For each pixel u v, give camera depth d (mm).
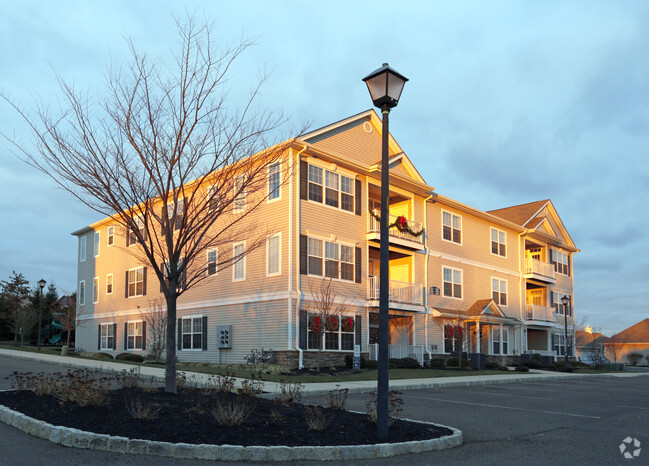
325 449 7672
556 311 42469
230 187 12781
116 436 7578
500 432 10141
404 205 29547
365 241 26219
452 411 12844
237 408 8984
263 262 23812
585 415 12703
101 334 34625
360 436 8562
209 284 26422
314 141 24266
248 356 23750
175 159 11641
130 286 32375
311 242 23625
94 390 9672
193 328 26969
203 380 15812
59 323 44219
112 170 11242
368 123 27203
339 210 25078
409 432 9016
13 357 23375
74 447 7477
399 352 27000
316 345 23141
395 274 29750
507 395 16953
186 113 11781
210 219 12516
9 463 6574
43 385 10781
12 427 8570
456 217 32719
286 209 23094
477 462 7605
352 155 26047
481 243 34656
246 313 24250
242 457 7379
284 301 22562
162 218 12242
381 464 7445
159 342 26219
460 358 28016
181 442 7641
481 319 31344
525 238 39594
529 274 38281
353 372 21766
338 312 23828
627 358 61562
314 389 15312
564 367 34312
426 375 22375
